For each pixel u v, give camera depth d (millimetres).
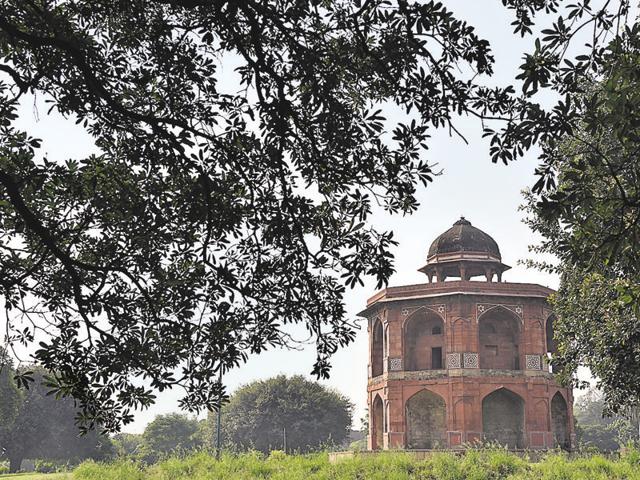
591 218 7137
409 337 37719
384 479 24672
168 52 7965
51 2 7613
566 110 6453
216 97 8023
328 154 7863
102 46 8125
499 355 36625
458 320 35781
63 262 7008
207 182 7535
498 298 36188
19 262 8109
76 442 62250
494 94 7051
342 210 8211
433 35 7047
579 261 7273
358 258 7945
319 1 7465
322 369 8211
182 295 7965
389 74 7289
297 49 7352
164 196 8148
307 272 7895
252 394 69438
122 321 7773
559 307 18969
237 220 7863
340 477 25297
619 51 6344
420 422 36438
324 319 8148
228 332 7957
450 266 38750
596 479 22859
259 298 7965
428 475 25031
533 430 34906
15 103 7312
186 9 8180
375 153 7621
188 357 8211
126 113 7113
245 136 7762
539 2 7137
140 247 8008
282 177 7574
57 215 7988
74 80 7809
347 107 8000
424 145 7402
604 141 13461
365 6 7105
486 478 24344
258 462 28719
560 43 6523
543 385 35438
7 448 59781
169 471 29203
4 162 7438
